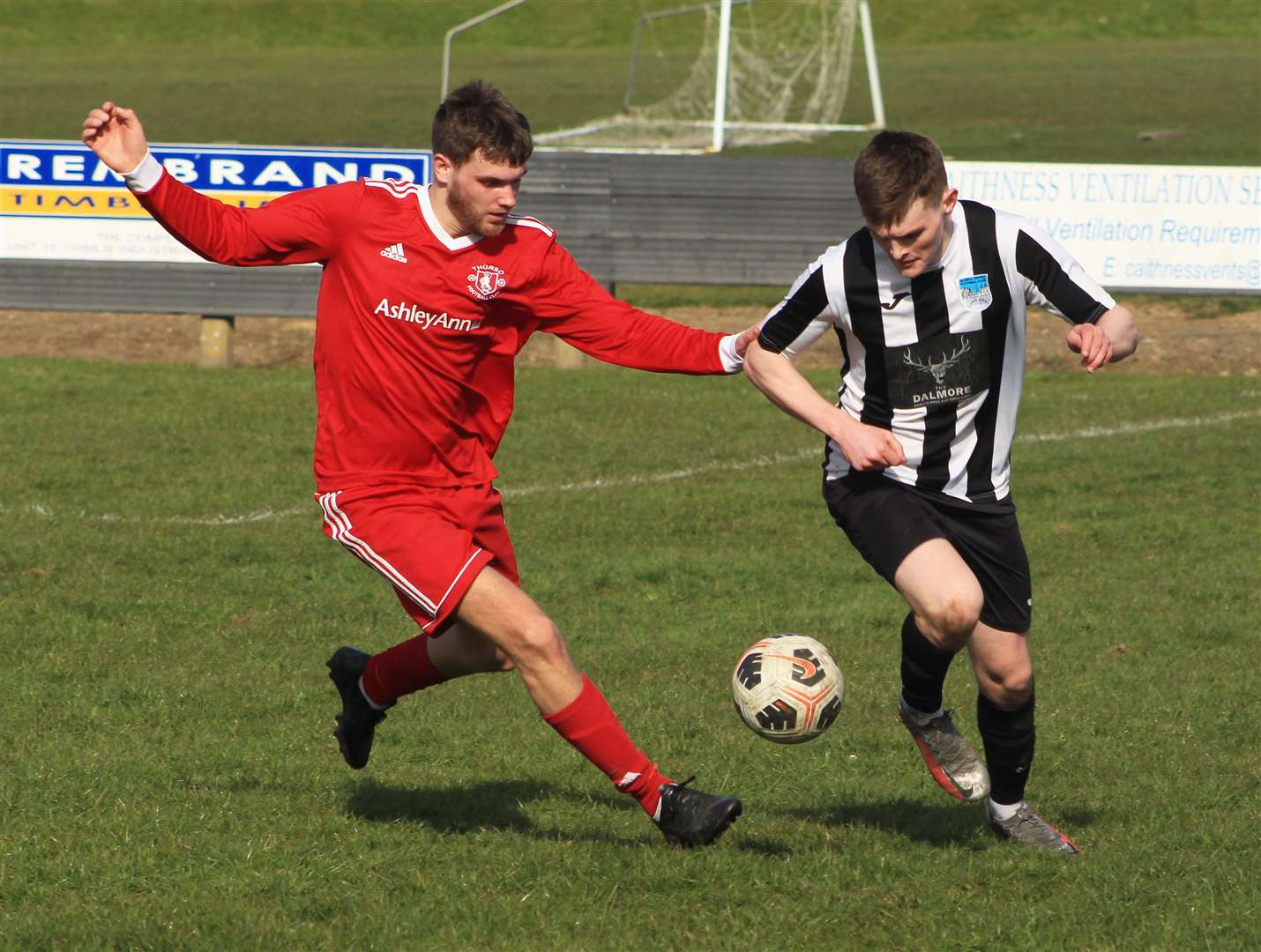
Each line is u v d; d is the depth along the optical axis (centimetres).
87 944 1466
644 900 1591
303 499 3841
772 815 1900
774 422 4812
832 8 18538
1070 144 10981
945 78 15388
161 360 5812
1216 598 3030
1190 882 1644
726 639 2786
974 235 1634
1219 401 4972
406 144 11525
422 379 1650
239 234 1588
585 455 4344
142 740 2180
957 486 1692
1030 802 1953
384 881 1636
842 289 1656
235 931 1494
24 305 5641
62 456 4212
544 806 1931
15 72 16462
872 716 2358
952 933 1515
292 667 2602
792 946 1483
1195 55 17012
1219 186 5422
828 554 3400
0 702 2362
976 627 1711
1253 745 2200
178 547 3366
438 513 1684
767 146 11288
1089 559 3331
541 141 11544
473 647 1772
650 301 6650
